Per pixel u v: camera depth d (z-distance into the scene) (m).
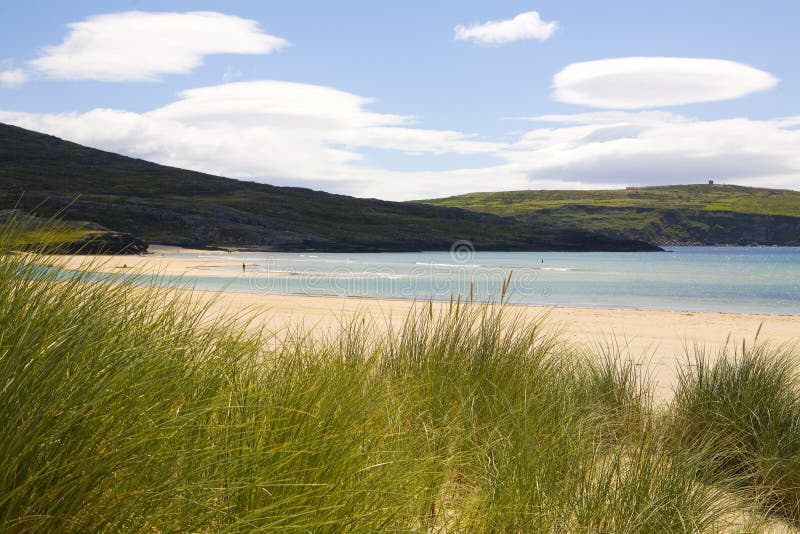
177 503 1.83
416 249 151.88
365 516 2.28
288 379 2.77
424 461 2.94
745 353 5.43
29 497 1.58
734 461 4.34
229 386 2.51
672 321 20.23
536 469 3.20
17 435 1.58
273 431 2.24
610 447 3.92
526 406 3.77
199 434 2.15
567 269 70.00
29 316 1.95
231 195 179.12
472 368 4.62
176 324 2.97
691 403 4.98
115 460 1.72
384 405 3.31
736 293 37.22
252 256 95.12
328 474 2.26
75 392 1.75
